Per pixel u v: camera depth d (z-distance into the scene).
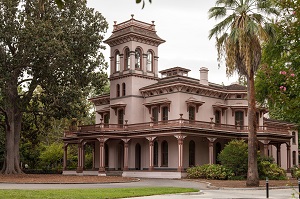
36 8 43.44
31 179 37.22
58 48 40.88
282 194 24.91
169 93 51.19
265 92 39.09
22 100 46.78
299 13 13.37
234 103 54.16
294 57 22.19
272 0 18.36
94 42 46.94
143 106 54.38
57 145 65.50
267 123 58.78
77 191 23.39
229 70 31.73
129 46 54.59
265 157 45.75
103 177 42.84
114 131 51.31
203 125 48.56
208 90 52.31
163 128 47.41
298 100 14.02
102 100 59.97
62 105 45.31
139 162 53.62
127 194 22.19
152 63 56.44
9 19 40.56
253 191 27.92
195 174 43.66
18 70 45.19
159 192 23.91
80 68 45.81
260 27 30.67
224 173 41.25
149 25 56.84
